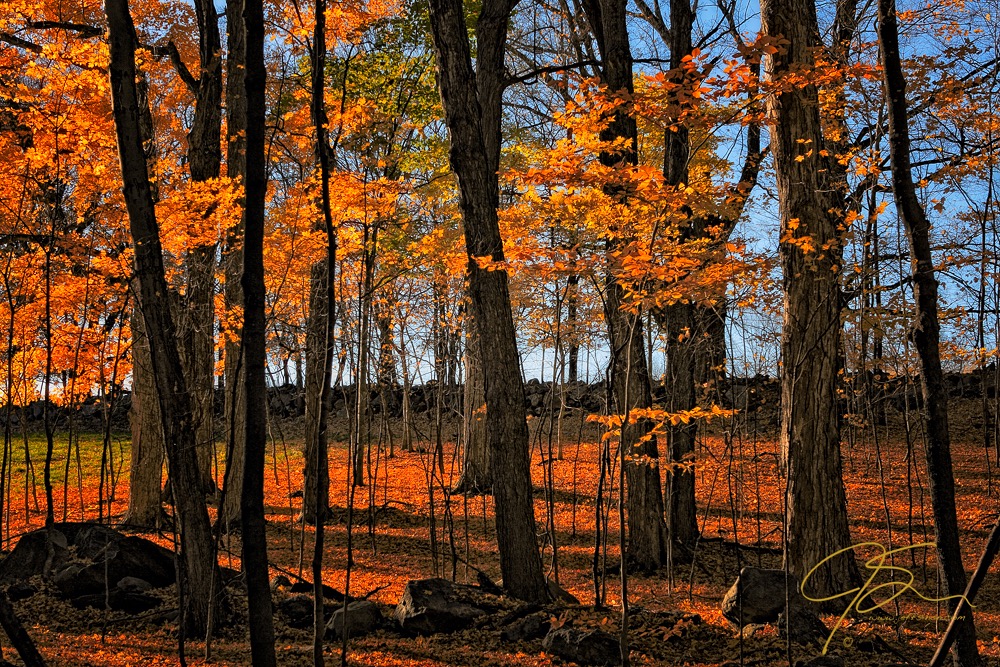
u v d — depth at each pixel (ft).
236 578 27.30
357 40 29.43
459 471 66.54
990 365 81.71
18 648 10.79
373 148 29.76
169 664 20.06
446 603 24.93
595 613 25.32
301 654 21.85
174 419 22.03
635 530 39.19
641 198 21.44
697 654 22.29
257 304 11.41
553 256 21.42
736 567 38.58
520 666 21.26
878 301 35.55
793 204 27.99
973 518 46.09
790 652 19.84
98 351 31.48
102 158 26.13
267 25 28.27
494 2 35.12
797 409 28.45
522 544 27.66
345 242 29.94
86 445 84.07
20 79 31.24
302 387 105.40
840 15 34.37
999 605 31.40
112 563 26.53
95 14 34.30
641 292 22.00
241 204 29.35
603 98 21.11
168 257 32.81
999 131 29.48
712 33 47.50
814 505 28.30
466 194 27.91
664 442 64.85
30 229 26.89
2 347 29.30
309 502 48.37
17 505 53.98
